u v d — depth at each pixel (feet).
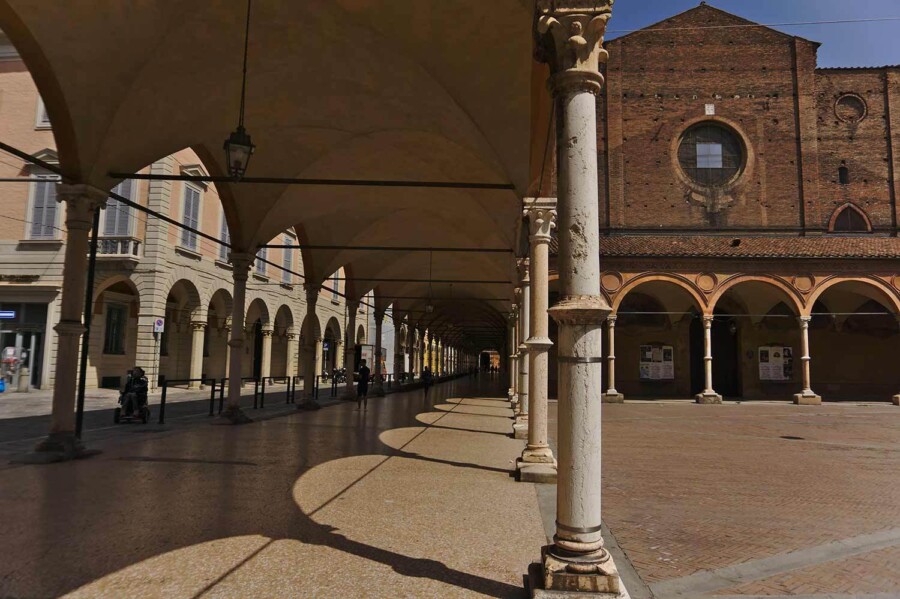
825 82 106.73
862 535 19.06
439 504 21.27
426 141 39.63
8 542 15.85
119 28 26.84
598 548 12.89
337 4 27.89
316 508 20.08
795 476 29.66
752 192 102.63
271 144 40.83
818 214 101.09
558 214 14.35
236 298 46.26
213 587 13.04
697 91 105.19
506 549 16.28
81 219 29.78
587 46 14.21
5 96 84.53
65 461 28.22
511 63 27.86
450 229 63.21
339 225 60.90
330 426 45.44
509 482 25.59
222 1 27.91
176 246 86.22
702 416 65.92
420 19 27.35
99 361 85.10
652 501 23.75
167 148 34.96
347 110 36.60
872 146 104.88
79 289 29.86
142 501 20.52
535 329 28.78
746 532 19.30
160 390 84.23
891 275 86.63
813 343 99.25
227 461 28.84
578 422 13.17
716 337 102.06
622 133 104.83
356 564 14.76
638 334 98.32
